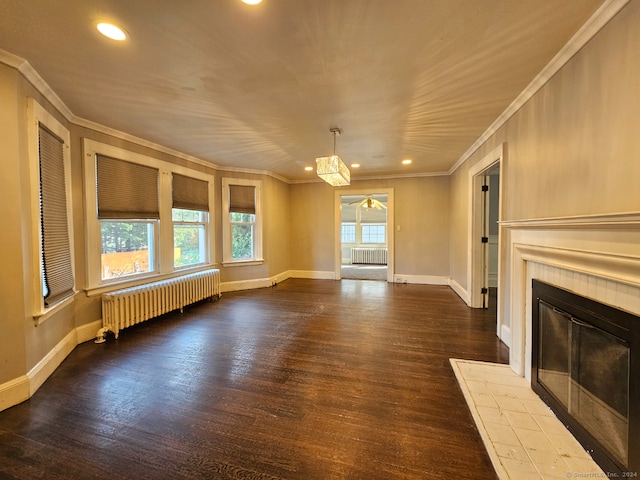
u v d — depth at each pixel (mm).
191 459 1534
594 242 1520
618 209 1492
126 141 3566
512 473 1402
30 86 2189
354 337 3215
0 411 1931
